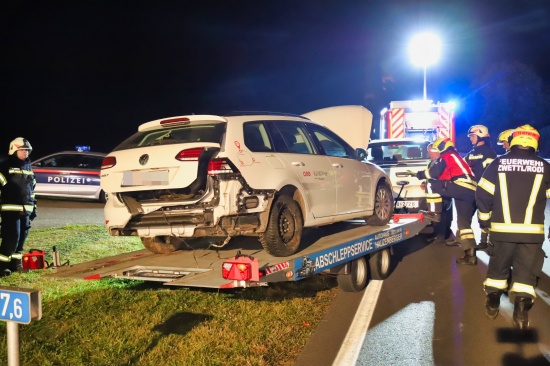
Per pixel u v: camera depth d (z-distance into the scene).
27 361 4.64
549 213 13.81
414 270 8.09
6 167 7.55
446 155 8.53
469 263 8.32
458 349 5.01
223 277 4.90
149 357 4.71
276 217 5.88
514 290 5.16
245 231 5.67
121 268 6.14
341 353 4.95
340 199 7.16
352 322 5.78
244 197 5.62
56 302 6.25
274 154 6.19
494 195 5.32
